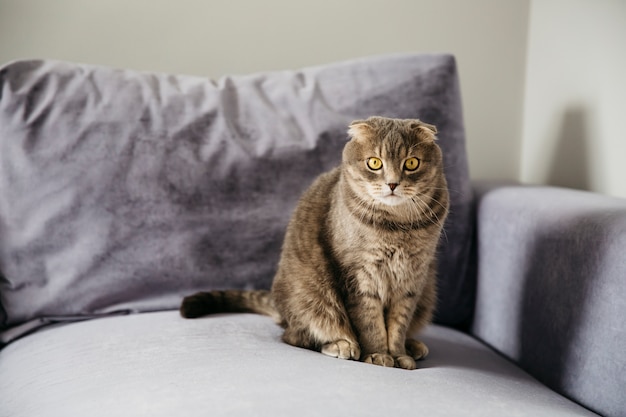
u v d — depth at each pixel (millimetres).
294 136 1684
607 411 1218
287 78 1801
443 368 1298
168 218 1588
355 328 1383
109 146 1570
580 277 1323
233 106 1718
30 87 1573
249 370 1124
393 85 1745
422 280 1394
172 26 2055
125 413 990
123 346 1302
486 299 1712
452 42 2217
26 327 1535
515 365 1541
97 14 2004
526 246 1538
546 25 2137
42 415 1076
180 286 1611
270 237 1642
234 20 2086
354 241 1339
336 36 2150
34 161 1535
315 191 1511
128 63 2047
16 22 1958
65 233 1548
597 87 1854
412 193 1322
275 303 1470
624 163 1728
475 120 2268
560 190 1730
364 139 1354
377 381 1103
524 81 2273
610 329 1222
